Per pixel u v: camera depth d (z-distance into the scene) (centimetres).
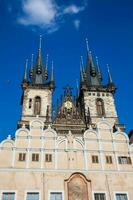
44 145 4266
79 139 4406
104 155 4272
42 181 3881
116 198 3841
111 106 7881
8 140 4238
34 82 8512
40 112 7494
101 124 4634
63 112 7175
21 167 3981
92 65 9325
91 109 7738
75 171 4028
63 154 4200
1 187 3769
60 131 6538
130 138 5659
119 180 4009
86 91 8162
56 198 3775
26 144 4244
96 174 4038
